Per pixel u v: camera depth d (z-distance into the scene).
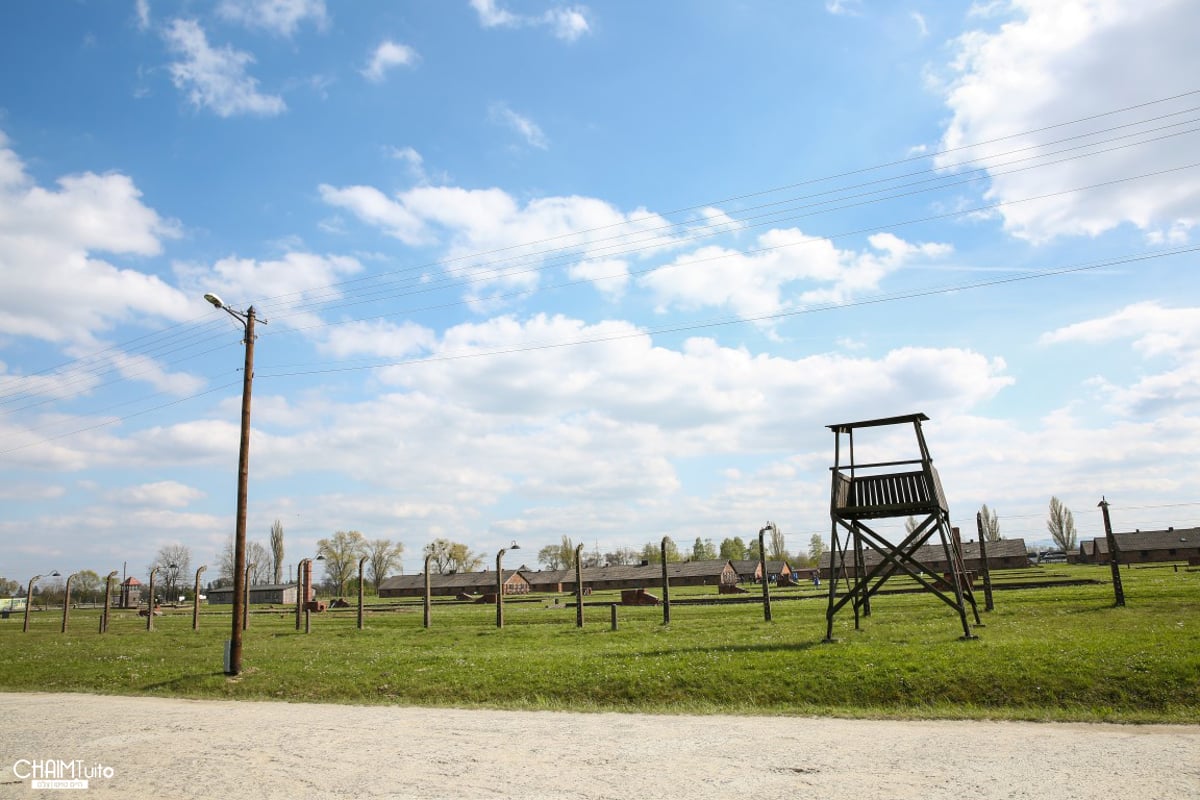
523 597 107.81
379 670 26.03
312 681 25.36
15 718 22.28
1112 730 14.45
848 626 31.44
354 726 18.50
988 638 23.67
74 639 52.56
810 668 20.33
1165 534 131.88
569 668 23.41
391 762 14.71
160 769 15.20
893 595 52.81
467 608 75.81
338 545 165.00
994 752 13.21
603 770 13.38
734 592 90.50
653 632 36.03
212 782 14.02
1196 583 46.97
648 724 17.16
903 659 20.08
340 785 13.35
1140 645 19.14
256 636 48.91
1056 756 12.76
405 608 83.81
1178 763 11.97
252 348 30.42
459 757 14.81
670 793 11.91
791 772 12.66
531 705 20.30
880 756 13.32
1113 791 10.89
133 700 25.20
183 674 28.56
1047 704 16.56
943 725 15.58
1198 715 14.95
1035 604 36.59
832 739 14.78
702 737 15.52
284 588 124.31
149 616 60.56
